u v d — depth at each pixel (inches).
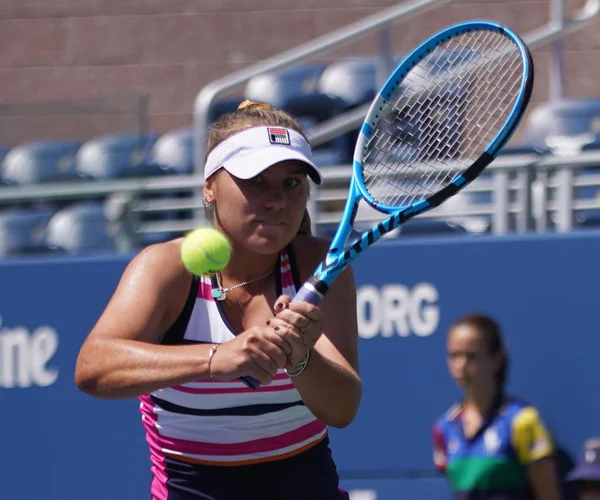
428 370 673.0
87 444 709.9
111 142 847.7
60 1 1358.3
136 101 852.0
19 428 716.0
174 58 1320.1
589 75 1206.3
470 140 432.1
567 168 722.8
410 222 830.5
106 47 1342.3
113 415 708.7
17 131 861.2
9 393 717.9
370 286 680.4
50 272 717.3
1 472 716.0
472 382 595.8
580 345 659.4
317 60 1213.1
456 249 672.4
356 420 679.1
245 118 339.9
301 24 1295.5
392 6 1275.8
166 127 1305.4
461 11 1259.2
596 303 657.6
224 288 348.8
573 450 655.8
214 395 339.3
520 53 373.4
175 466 357.4
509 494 581.3
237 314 348.2
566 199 730.2
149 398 356.5
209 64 1312.7
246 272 348.5
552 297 662.5
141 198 820.0
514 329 666.2
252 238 334.6
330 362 329.1
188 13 1320.1
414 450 671.1
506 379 617.0
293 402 346.3
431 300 674.2
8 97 1355.8
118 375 315.3
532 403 662.5
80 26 1350.9
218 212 341.4
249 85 1138.0
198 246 322.0
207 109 829.8
